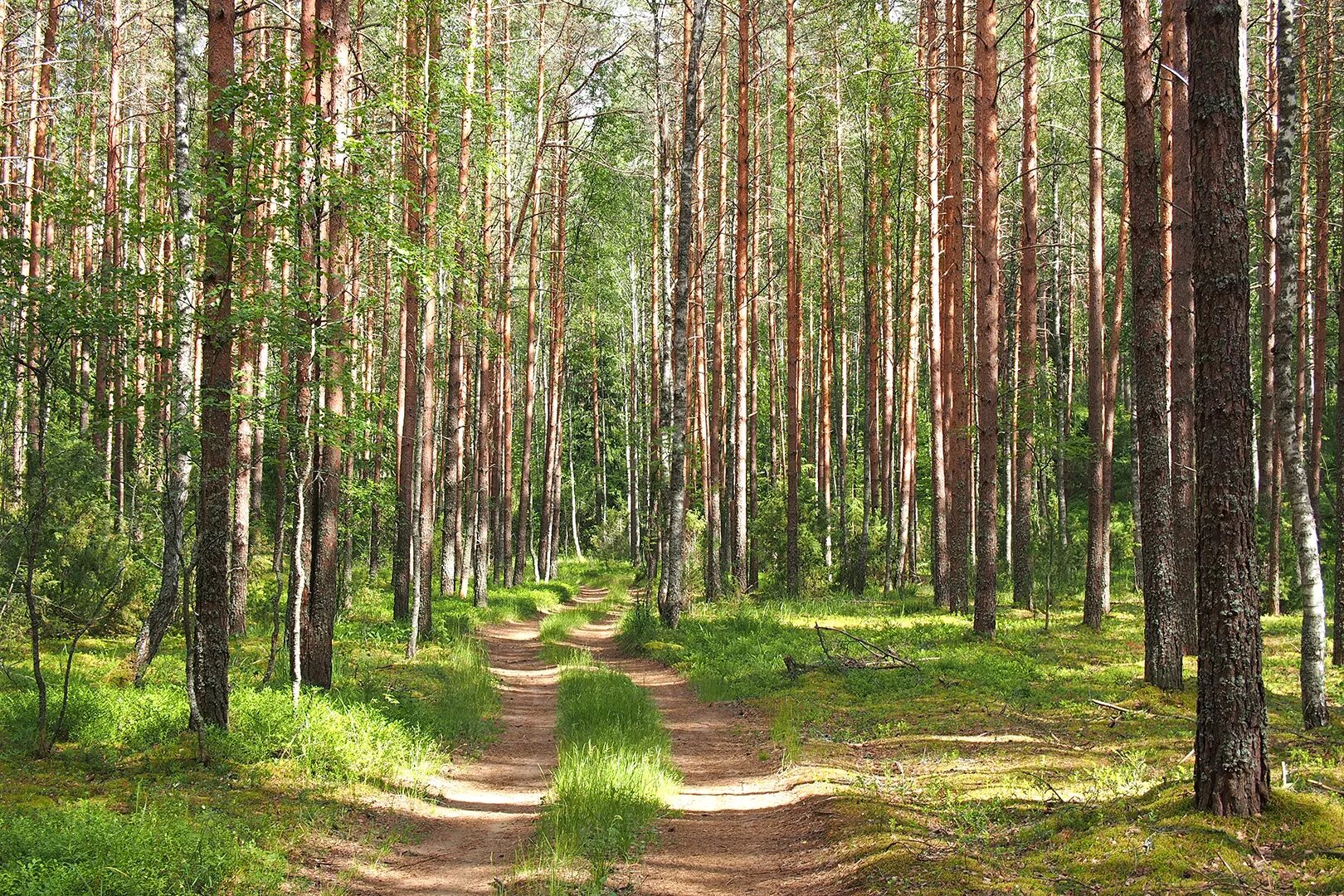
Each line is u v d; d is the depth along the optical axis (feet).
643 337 163.63
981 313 56.85
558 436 142.41
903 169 85.61
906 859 20.03
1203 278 19.51
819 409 97.71
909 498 95.09
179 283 29.12
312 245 32.99
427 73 47.24
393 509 55.52
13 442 55.52
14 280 27.71
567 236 108.47
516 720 41.09
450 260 37.99
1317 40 57.77
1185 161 47.44
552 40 95.96
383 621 66.08
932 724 34.40
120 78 72.74
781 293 131.34
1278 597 69.72
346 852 22.52
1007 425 81.10
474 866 22.35
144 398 29.04
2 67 65.98
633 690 41.81
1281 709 34.30
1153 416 39.60
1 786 24.00
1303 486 29.53
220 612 29.84
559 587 117.80
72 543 50.29
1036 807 23.25
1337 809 18.97
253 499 66.69
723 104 85.40
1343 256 49.01
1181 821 19.15
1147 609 39.88
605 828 23.93
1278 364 29.94
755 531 102.01
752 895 20.10
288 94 30.76
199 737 27.27
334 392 40.11
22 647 44.96
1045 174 111.45
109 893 17.34
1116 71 83.10
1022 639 56.13
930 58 75.15
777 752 32.73
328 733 30.27
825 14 88.69
